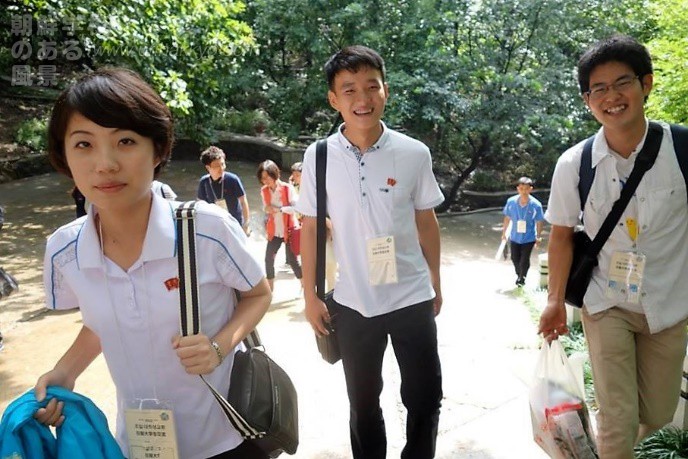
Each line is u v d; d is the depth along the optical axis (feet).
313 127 50.85
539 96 40.65
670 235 7.17
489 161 51.96
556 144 43.32
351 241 7.91
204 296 4.90
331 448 10.09
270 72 45.52
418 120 41.47
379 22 41.04
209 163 18.19
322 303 8.27
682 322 7.29
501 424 10.30
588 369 11.95
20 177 42.98
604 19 39.75
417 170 7.93
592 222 7.38
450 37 41.32
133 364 4.92
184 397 5.00
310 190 8.11
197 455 5.10
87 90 4.34
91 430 4.69
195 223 4.87
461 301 20.43
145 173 4.58
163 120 4.66
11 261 25.40
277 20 41.34
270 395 5.20
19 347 16.21
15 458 4.44
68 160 4.52
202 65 28.55
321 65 42.73
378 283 7.78
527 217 23.57
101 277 4.82
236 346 5.25
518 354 14.14
